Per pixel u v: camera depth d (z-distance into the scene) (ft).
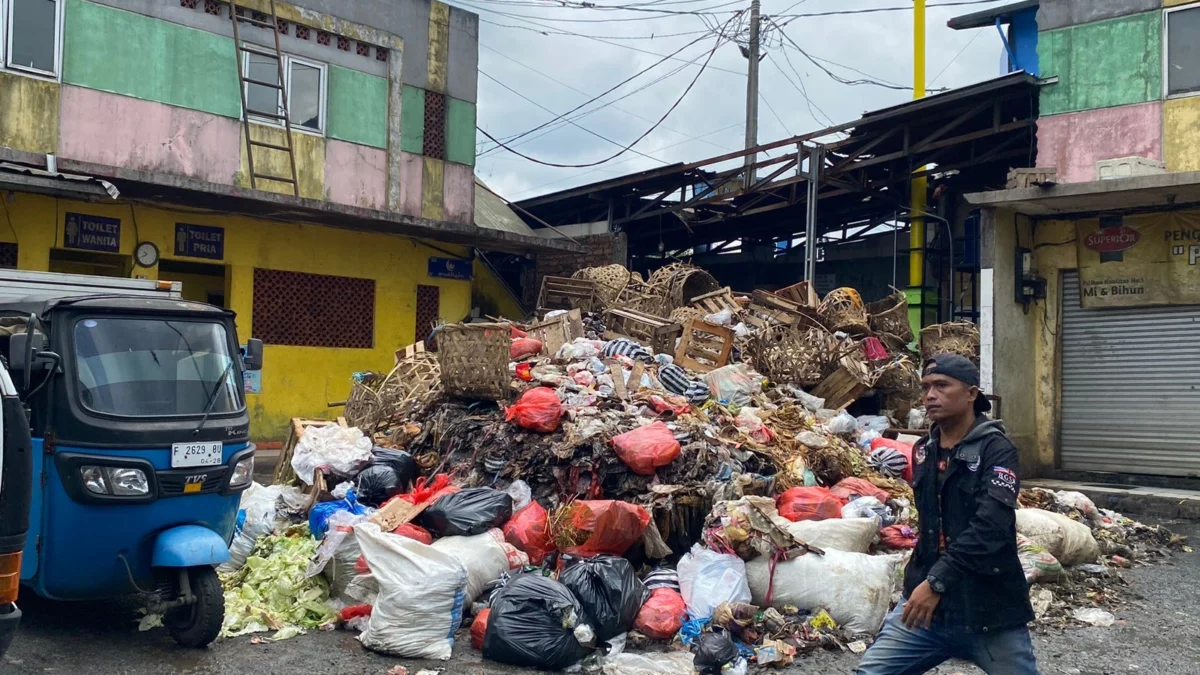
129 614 18.97
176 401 17.40
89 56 39.81
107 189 34.04
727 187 62.64
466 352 26.18
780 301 39.78
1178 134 36.63
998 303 36.47
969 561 10.50
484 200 65.51
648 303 42.73
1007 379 36.68
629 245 72.23
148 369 17.38
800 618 17.95
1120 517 29.66
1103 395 36.86
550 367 29.71
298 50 47.14
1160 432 35.42
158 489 16.57
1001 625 10.54
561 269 61.41
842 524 19.81
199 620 16.67
